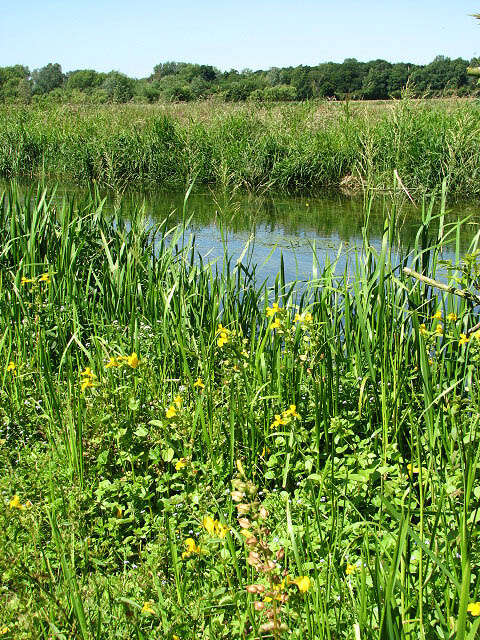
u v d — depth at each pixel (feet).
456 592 7.40
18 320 16.98
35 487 10.59
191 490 10.94
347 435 12.34
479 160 44.88
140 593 8.45
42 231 20.43
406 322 14.34
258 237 36.68
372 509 10.49
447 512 9.34
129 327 16.33
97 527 10.16
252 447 11.72
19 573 8.43
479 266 12.10
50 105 78.33
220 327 13.50
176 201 48.47
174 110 71.26
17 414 13.57
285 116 61.52
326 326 13.74
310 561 8.91
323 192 52.90
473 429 9.36
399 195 15.25
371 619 7.36
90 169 57.72
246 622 7.59
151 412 12.55
